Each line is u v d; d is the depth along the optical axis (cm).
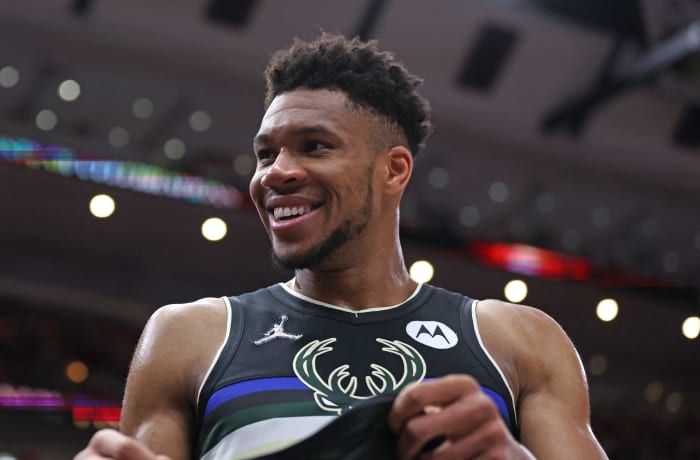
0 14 1677
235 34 1786
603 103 1980
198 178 1994
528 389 248
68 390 1984
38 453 1880
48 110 1888
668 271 2462
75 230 2078
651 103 2003
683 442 2292
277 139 248
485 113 1978
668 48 1758
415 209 2202
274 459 198
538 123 2019
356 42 268
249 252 2180
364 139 252
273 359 237
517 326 255
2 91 1827
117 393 2019
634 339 2561
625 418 2350
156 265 2211
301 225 243
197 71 1847
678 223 2355
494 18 1781
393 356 239
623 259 2405
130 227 2069
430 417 198
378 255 259
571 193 2233
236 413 225
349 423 198
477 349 246
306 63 257
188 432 238
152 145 2012
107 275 2189
